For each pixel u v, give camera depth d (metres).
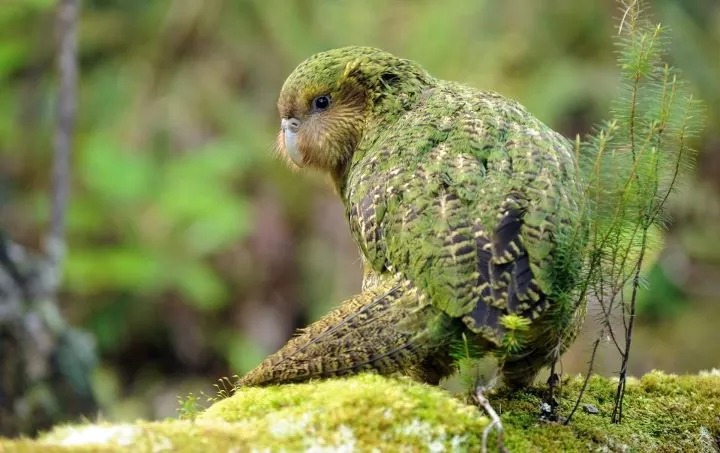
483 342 6.52
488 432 5.95
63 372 11.35
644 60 6.63
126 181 16.19
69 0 13.34
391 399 6.01
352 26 16.89
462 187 6.75
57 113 13.44
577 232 6.43
